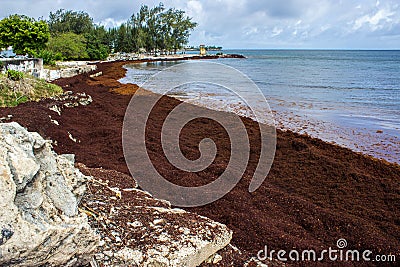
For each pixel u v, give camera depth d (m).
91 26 73.00
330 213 6.75
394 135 13.39
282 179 8.80
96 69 39.28
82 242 3.21
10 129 3.42
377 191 8.03
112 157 9.50
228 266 4.45
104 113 15.25
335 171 9.16
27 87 14.40
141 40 81.38
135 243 4.04
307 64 67.81
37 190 3.15
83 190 4.09
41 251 2.87
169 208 5.38
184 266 3.92
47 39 32.31
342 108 19.16
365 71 48.97
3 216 2.71
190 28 86.62
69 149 9.62
